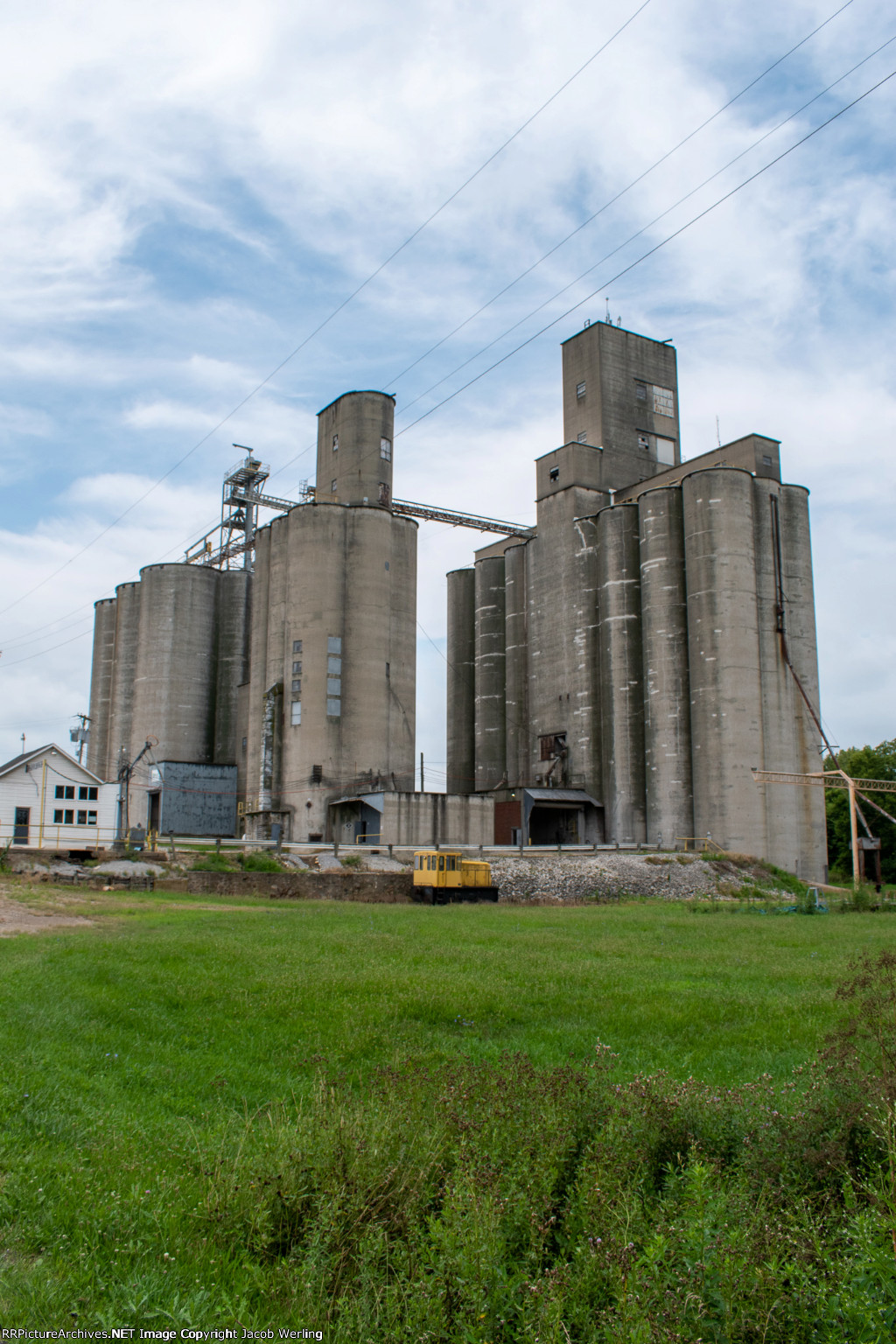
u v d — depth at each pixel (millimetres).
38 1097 10391
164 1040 14047
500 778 96750
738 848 71562
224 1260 7176
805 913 47438
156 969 19188
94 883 44719
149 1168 8672
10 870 45156
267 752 79312
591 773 83188
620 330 95312
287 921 32250
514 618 96312
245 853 56781
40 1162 8609
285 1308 6613
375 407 86750
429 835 73812
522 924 34562
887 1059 9906
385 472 86375
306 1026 14773
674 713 76625
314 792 76375
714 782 73062
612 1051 13312
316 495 89688
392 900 50938
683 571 78438
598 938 29266
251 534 97000
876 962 19188
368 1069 12492
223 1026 14844
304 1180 8000
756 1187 8203
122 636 101250
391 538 83875
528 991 18016
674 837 75062
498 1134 8609
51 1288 6473
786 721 76188
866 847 69438
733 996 18047
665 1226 7008
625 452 93000
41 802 55188
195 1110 10953
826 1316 6211
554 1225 7781
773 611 77188
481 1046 13992
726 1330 6148
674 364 98250
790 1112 9383
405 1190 7738
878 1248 6656
